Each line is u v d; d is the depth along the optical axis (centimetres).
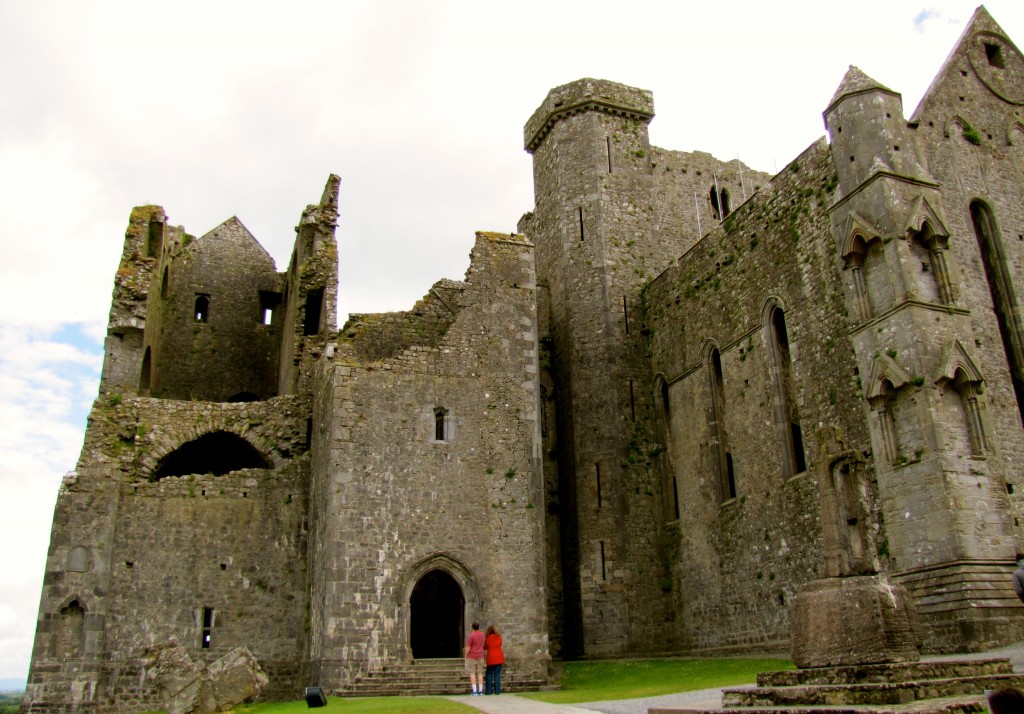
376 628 2508
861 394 2364
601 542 3231
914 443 2178
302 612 2844
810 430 2562
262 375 4297
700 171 4159
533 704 1783
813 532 2528
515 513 2758
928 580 2067
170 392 4097
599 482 3319
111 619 2700
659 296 3469
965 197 2561
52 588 2670
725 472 2995
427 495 2686
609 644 3095
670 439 3306
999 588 2006
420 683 2400
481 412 2834
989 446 2169
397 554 2595
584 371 3494
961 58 2770
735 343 2977
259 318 4378
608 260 3616
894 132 2448
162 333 4144
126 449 2997
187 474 3438
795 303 2683
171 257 4212
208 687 2228
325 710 1834
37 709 2555
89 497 2794
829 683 1238
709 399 3089
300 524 2936
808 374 2591
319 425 2903
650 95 3991
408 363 2803
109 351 3175
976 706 1029
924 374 2175
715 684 1969
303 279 3622
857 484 1395
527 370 2944
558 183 3853
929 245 2345
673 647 3102
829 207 2548
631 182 3822
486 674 2298
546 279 3856
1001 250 2577
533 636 2641
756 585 2741
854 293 2402
